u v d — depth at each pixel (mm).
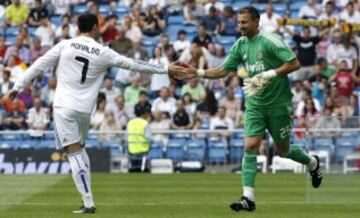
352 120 55594
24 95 65125
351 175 49531
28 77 29812
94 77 29953
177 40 71812
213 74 31812
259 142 31359
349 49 69000
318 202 35750
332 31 69688
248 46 31328
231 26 73000
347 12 72875
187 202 35969
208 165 59719
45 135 59125
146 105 61625
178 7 76375
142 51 70062
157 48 69125
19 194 39750
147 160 59188
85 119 30016
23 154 57406
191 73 31766
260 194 40562
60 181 48062
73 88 29812
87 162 30453
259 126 31406
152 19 73938
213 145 59719
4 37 72500
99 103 63500
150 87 67875
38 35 73000
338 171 55375
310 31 69875
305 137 56000
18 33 75500
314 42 69375
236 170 59500
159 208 32719
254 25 31000
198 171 59719
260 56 31062
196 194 40562
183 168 59719
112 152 58906
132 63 30281
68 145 29953
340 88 66062
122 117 64250
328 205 34219
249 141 31203
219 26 73000
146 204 34719
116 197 38719
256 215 29922
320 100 66688
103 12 77500
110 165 58125
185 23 75000
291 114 31875
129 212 30984
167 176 53344
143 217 29188
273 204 34781
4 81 67125
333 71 68062
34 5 76125
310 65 68938
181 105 62500
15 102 64562
